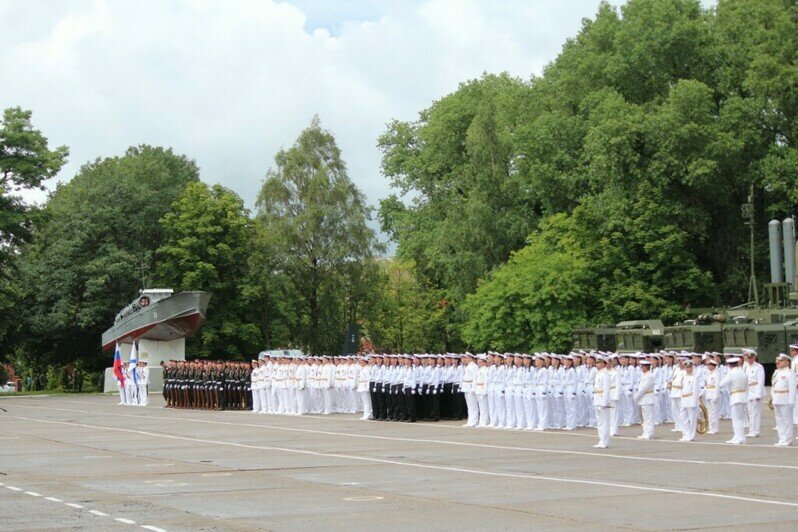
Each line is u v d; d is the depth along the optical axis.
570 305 62.53
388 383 40.47
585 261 63.03
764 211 66.94
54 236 81.00
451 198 78.31
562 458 25.14
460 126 79.81
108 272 76.19
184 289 76.06
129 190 80.94
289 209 76.75
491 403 36.47
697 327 53.78
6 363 87.81
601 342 57.38
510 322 62.97
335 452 27.47
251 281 76.69
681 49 65.81
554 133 68.44
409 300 84.62
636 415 36.81
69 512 16.83
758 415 31.03
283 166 77.25
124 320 68.56
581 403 36.09
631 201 62.75
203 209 77.75
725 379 29.12
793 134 62.72
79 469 23.95
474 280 69.06
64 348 83.94
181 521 15.73
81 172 92.81
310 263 76.62
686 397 29.94
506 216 70.81
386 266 87.25
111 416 46.41
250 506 17.34
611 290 63.44
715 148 60.31
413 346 85.12
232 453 27.53
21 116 73.81
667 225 62.22
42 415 47.84
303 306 77.88
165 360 68.25
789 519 15.23
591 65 68.31
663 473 21.55
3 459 26.67
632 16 68.06
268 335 79.38
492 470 22.70
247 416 44.91
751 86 61.56
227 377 50.47
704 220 64.00
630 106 63.34
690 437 29.94
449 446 28.88
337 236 76.00
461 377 40.72
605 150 62.47
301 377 45.75
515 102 76.88
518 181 72.62
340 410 46.38
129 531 14.79
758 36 62.38
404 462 24.66
